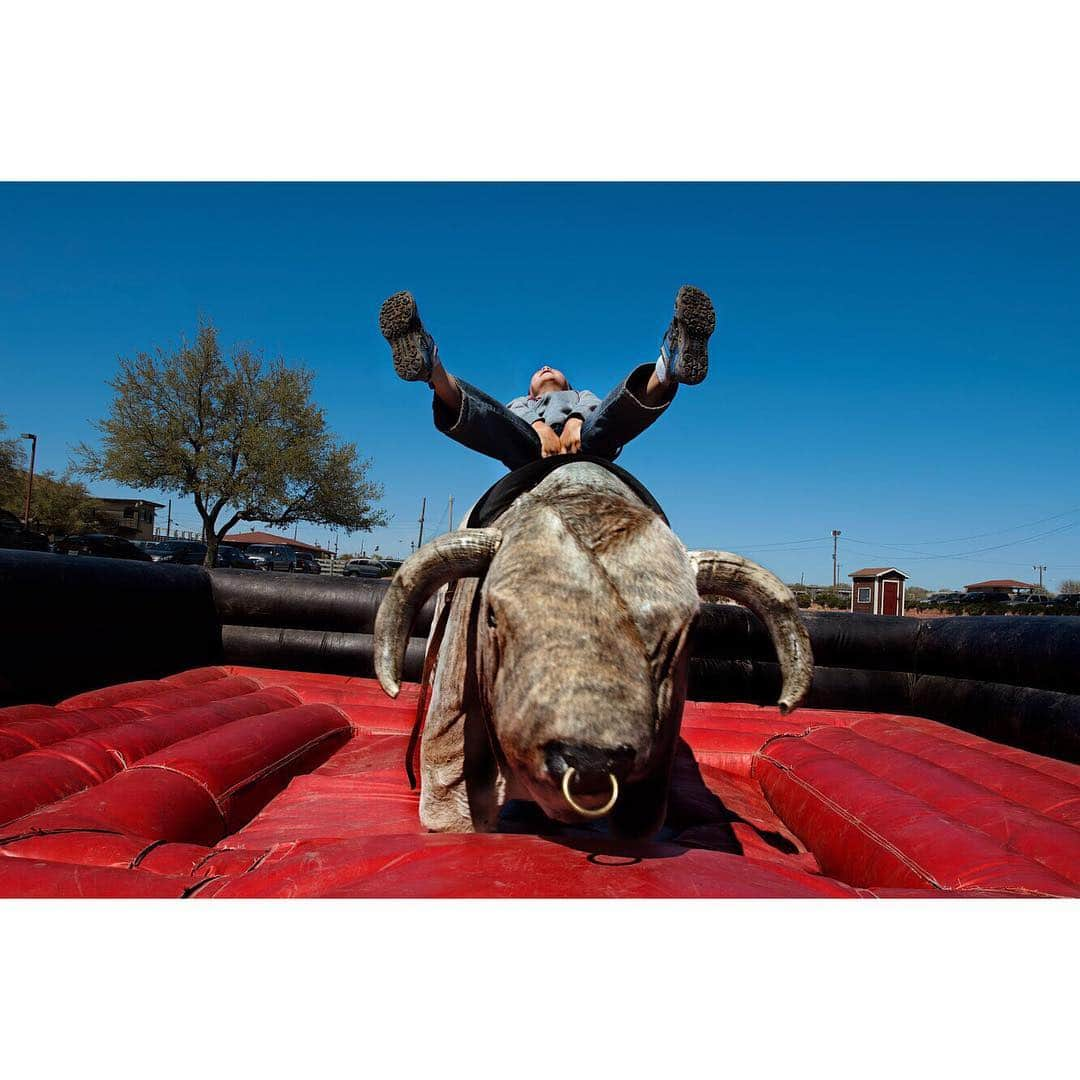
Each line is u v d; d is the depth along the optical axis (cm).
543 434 411
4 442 4334
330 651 753
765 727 653
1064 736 489
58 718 447
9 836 295
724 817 446
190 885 253
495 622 241
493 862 233
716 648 728
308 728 550
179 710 513
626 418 362
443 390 349
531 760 216
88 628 582
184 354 3472
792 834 464
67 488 4553
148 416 3441
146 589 647
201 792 392
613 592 229
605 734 206
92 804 341
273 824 400
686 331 312
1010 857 300
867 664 719
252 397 3509
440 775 324
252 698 596
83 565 577
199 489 3441
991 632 598
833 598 4256
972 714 602
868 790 416
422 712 362
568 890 214
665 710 235
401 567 280
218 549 3541
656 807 281
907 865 326
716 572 277
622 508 260
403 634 279
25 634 519
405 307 314
